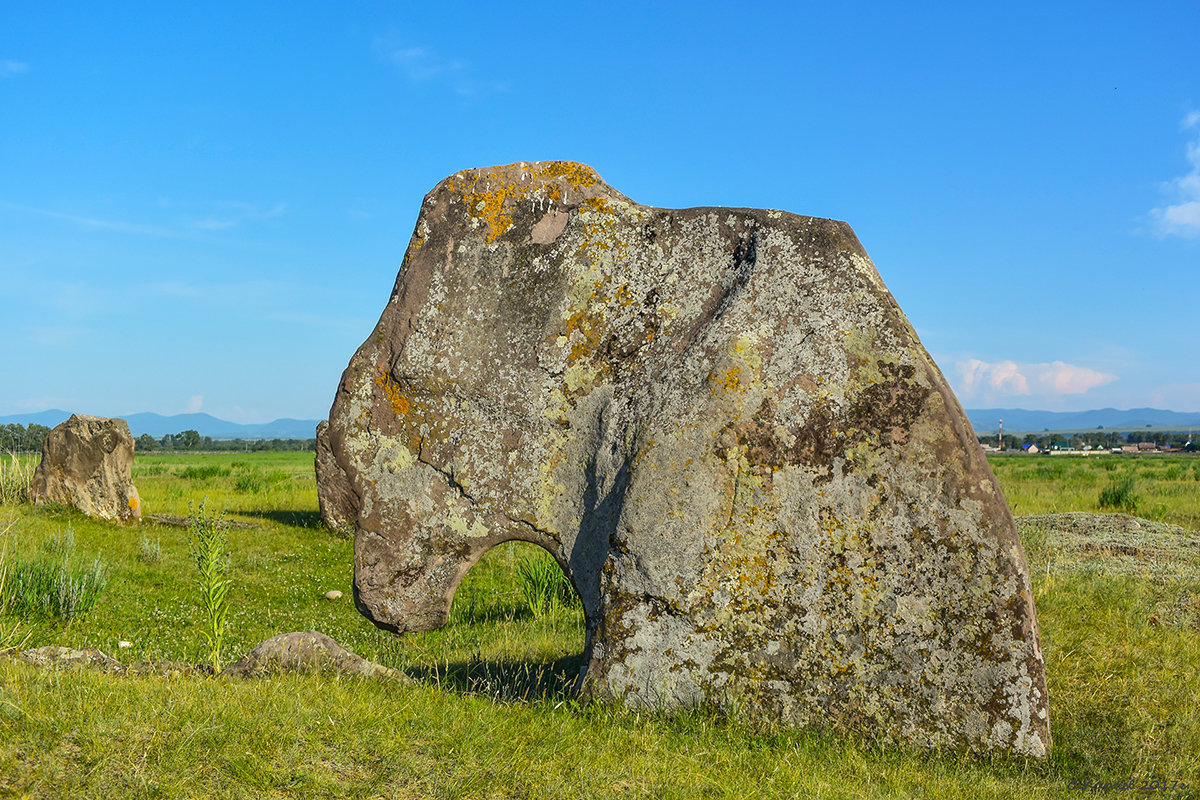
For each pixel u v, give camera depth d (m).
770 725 4.27
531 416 4.99
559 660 6.41
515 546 11.84
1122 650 5.82
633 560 4.45
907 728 4.18
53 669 4.27
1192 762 4.19
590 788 3.36
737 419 4.43
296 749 3.42
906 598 4.23
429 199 5.41
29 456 16.41
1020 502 16.38
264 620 8.55
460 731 3.80
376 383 5.24
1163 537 10.16
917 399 4.34
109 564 10.45
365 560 5.13
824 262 4.64
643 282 4.99
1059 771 4.05
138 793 2.96
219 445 116.00
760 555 4.37
